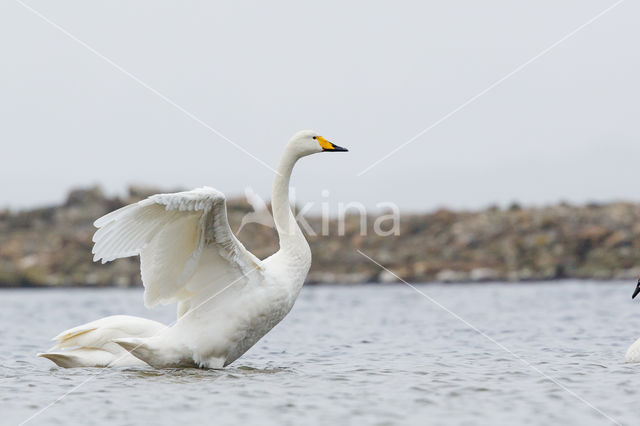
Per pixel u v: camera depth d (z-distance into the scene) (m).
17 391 12.66
